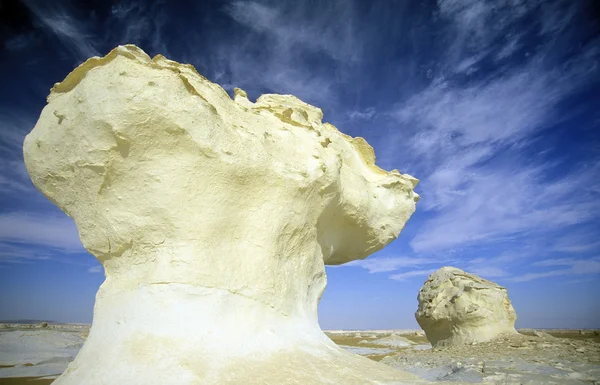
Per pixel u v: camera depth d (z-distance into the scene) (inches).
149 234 236.4
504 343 447.2
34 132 265.1
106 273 254.2
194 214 236.5
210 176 241.4
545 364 297.1
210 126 242.5
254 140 266.4
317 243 311.9
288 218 268.7
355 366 230.4
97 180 240.1
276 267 256.4
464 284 556.7
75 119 240.5
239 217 251.4
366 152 416.2
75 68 249.6
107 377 184.7
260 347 214.7
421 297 615.2
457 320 540.1
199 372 185.6
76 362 209.8
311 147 311.6
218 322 214.7
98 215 247.3
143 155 235.0
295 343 234.4
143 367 187.0
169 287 220.4
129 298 226.8
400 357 431.5
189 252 229.3
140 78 230.8
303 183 274.5
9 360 509.0
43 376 421.7
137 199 237.8
